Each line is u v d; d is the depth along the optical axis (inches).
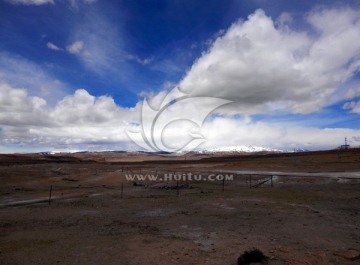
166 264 308.3
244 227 480.4
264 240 397.7
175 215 598.2
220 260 318.3
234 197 845.2
